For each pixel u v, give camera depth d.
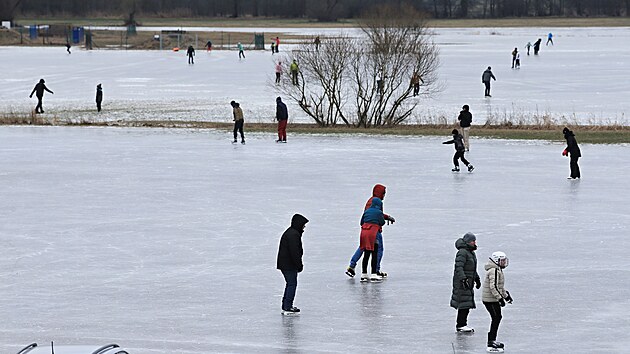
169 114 108.25
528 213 54.09
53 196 60.00
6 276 41.03
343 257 44.31
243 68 180.25
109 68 182.88
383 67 98.62
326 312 35.56
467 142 80.19
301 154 78.75
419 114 106.38
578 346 31.20
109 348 19.61
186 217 53.34
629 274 40.69
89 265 42.91
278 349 31.16
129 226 51.06
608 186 63.16
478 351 30.77
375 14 104.19
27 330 33.47
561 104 112.75
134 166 72.25
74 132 94.81
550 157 76.88
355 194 60.09
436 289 38.69
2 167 71.88
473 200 58.16
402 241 47.38
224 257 44.31
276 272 41.69
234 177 66.81
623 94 123.19
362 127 97.50
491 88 134.12
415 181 65.12
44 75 165.12
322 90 128.88
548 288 38.56
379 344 31.64
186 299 37.44
